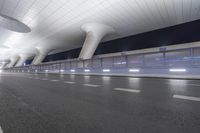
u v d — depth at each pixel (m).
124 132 2.14
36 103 4.06
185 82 8.58
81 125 2.46
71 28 28.03
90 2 17.98
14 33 33.31
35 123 2.58
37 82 10.59
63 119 2.76
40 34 33.16
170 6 18.95
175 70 11.53
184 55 11.41
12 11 20.98
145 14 21.48
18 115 3.03
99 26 26.17
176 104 3.62
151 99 4.24
